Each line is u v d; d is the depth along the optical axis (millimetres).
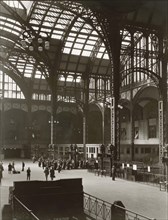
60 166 34562
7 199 17266
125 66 45438
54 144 46375
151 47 38719
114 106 30188
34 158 49438
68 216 15797
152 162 44594
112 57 29938
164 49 34312
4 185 23734
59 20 41656
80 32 44656
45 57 44938
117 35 29578
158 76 34250
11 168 33562
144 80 42031
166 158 26172
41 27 42062
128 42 43344
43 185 15875
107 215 13008
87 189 21984
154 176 26984
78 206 16281
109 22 28141
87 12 26875
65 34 43688
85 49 49188
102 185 24125
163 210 15008
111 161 30328
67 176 30781
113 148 29922
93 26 28359
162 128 33406
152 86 40594
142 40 41000
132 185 24172
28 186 15555
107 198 18312
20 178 28594
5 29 44500
